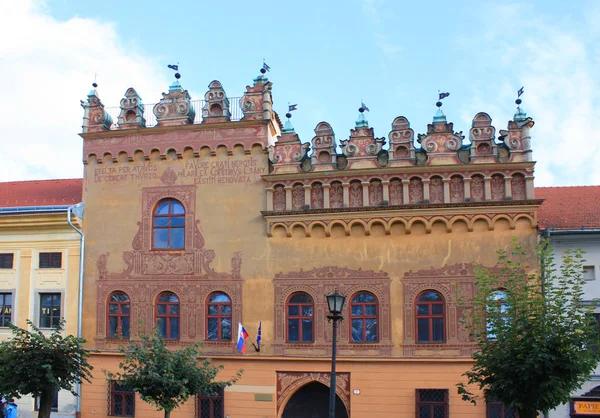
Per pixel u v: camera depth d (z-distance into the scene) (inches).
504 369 880.3
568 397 895.7
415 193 1205.7
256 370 1222.3
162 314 1280.8
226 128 1299.2
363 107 1251.8
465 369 1148.5
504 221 1171.3
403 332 1179.9
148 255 1300.4
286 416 1223.5
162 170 1321.4
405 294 1188.5
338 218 1221.1
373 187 1223.5
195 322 1261.1
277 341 1222.9
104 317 1301.7
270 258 1248.2
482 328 986.7
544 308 895.1
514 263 1059.9
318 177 1239.5
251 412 1213.7
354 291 1208.2
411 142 1216.2
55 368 1025.5
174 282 1280.8
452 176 1192.8
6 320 1347.2
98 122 1364.4
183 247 1291.8
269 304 1237.1
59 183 1546.5
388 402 1167.0
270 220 1248.2
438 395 1158.3
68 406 1284.4
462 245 1179.9
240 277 1256.2
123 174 1338.6
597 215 1208.8
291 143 1269.7
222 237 1274.6
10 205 1407.5
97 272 1318.9
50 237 1344.7
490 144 1192.2
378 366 1178.6
